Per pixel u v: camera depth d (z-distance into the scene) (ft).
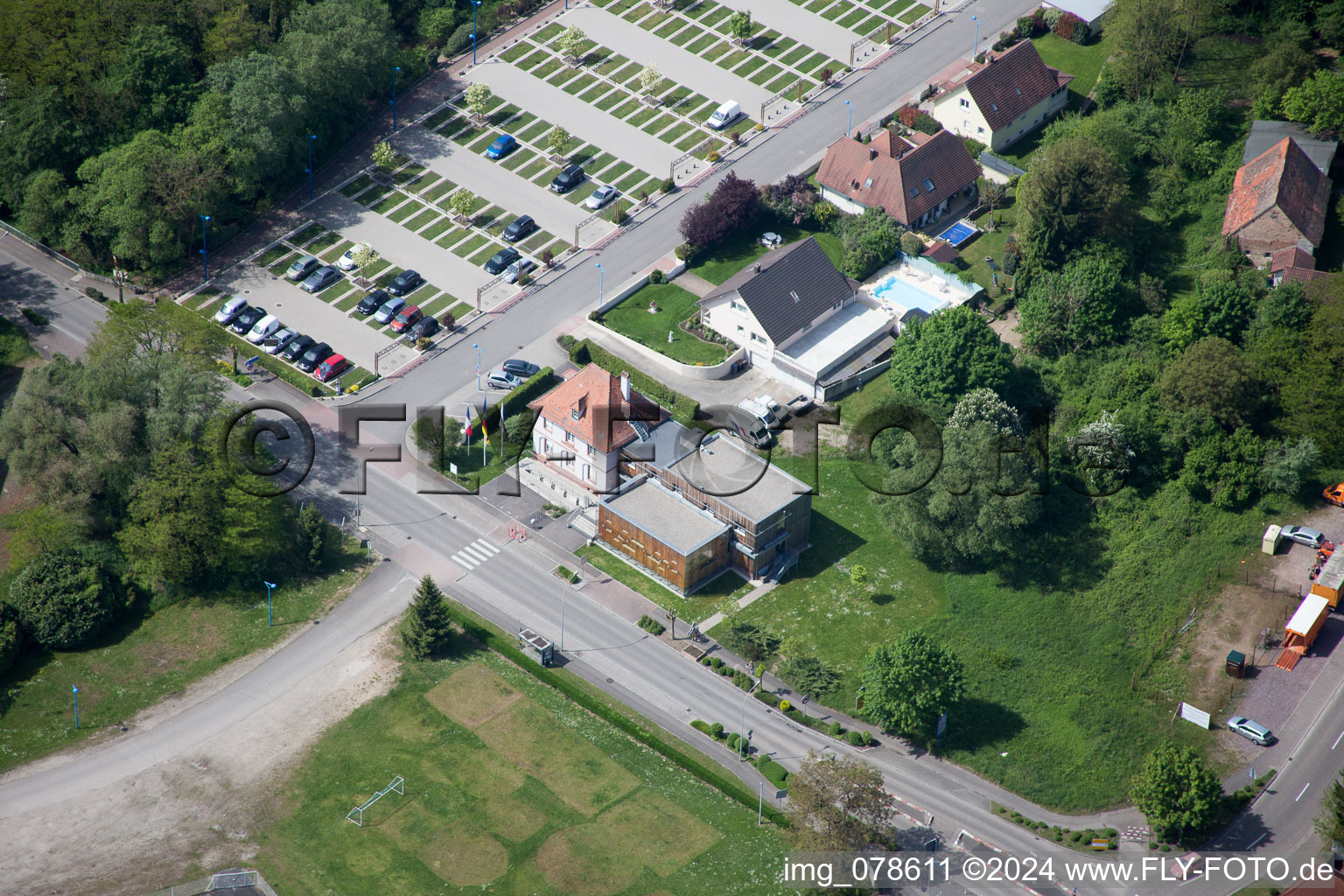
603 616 480.23
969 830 413.59
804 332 561.43
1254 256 568.00
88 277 596.70
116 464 481.05
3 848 409.90
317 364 562.66
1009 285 583.17
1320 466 496.64
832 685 454.81
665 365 558.56
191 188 582.35
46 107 595.88
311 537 490.08
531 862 404.16
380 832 413.39
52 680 459.32
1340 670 442.09
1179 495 495.41
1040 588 477.77
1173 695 441.68
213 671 463.01
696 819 416.46
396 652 468.34
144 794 426.10
